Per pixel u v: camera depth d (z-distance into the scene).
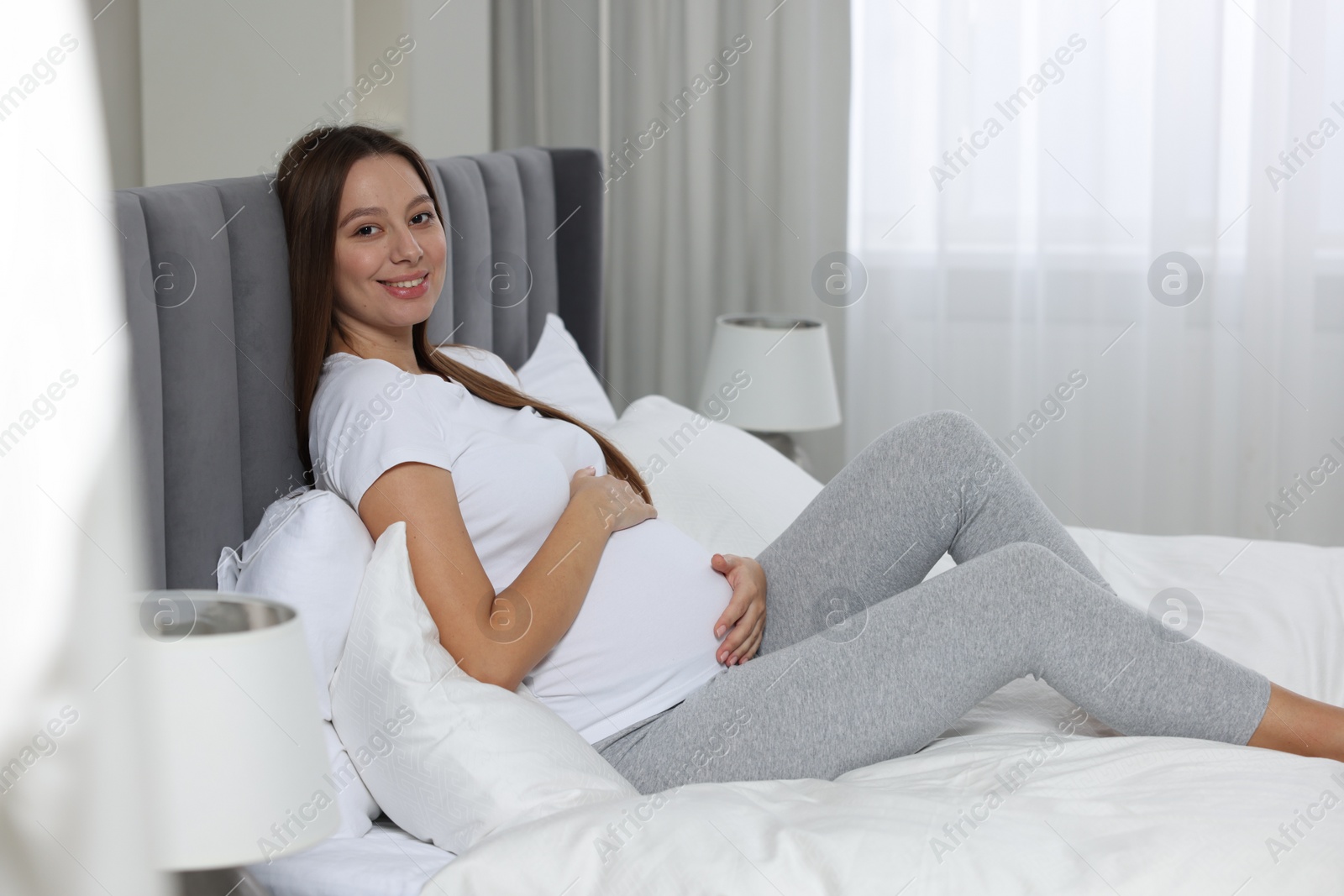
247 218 1.31
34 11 0.64
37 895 0.62
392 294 1.43
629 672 1.32
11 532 0.62
